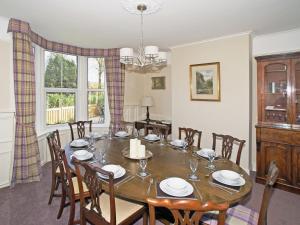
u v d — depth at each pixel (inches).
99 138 117.0
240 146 87.4
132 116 198.7
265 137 119.5
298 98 119.6
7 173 114.6
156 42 152.6
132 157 81.4
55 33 132.1
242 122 135.0
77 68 175.2
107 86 178.4
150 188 57.9
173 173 68.5
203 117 151.9
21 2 90.1
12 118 115.0
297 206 98.0
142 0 86.8
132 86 197.6
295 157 109.6
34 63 132.6
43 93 149.8
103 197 71.4
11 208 93.3
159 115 201.0
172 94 167.5
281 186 114.4
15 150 114.5
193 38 142.7
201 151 89.1
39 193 107.0
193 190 56.5
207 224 60.6
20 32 111.6
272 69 126.6
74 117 175.2
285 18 108.1
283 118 124.8
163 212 74.1
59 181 101.3
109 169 67.1
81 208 66.1
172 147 99.3
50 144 93.0
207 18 107.3
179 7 94.2
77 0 88.0
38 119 146.0
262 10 98.0
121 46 165.0
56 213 90.0
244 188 58.9
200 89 151.8
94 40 148.1
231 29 125.0
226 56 138.9
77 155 81.7
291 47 128.6
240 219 62.0
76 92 175.2
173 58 165.5
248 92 131.9
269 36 135.9
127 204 67.5
